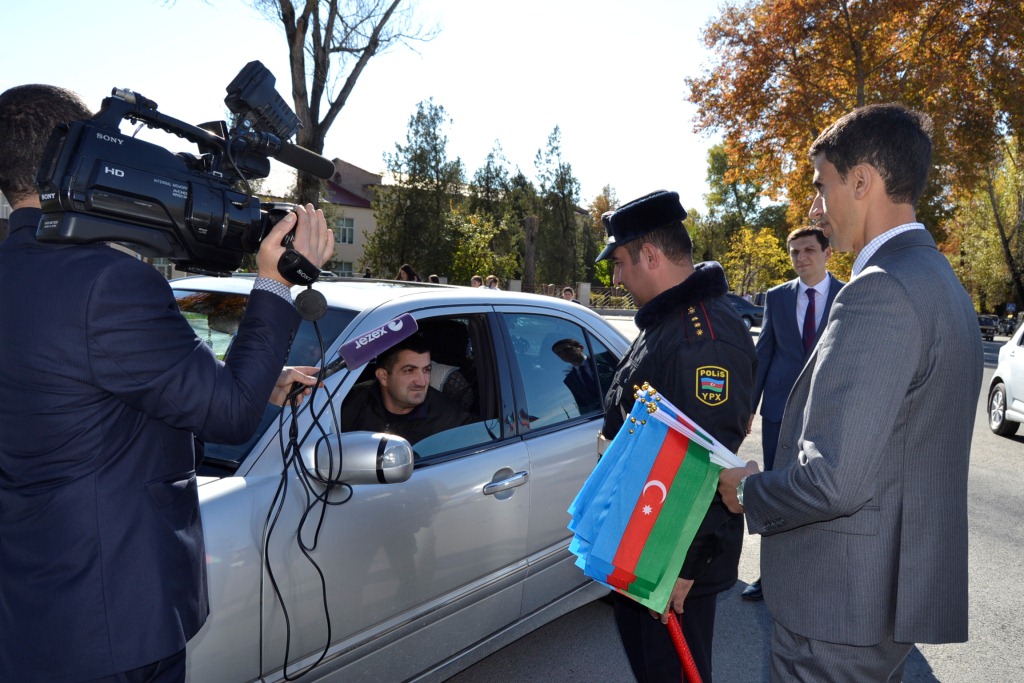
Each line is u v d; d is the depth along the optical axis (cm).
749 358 207
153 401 137
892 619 156
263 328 148
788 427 170
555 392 322
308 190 1842
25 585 135
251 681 196
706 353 199
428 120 4603
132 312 135
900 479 154
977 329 159
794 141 2614
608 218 226
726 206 6097
